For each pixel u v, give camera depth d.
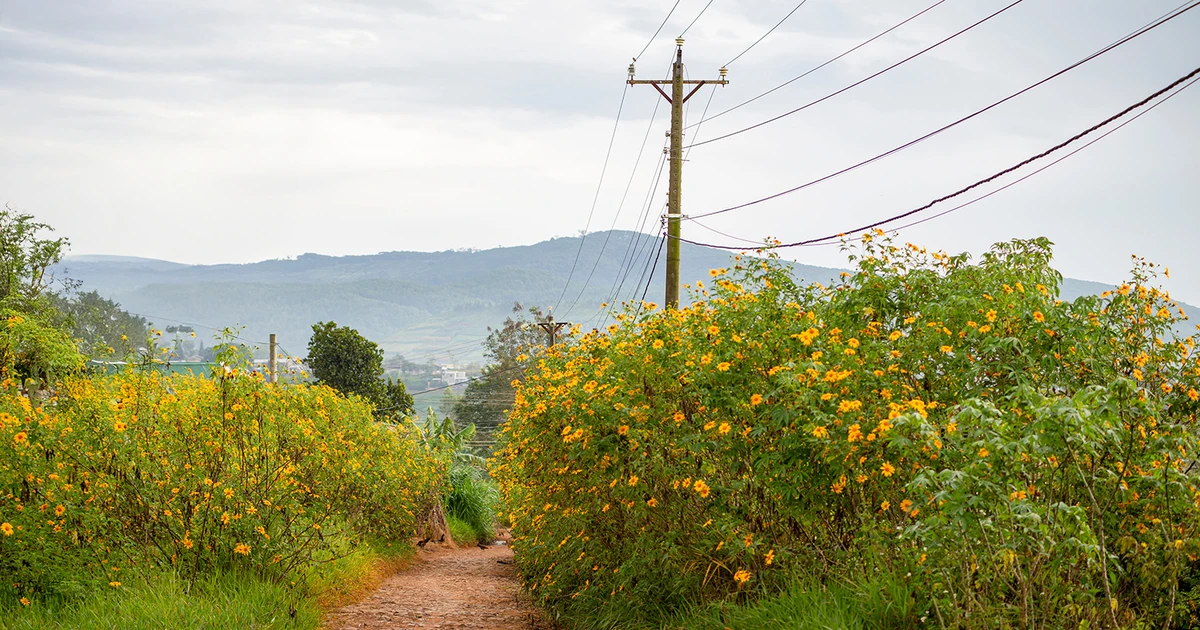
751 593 6.63
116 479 8.09
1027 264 6.97
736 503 6.73
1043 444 4.30
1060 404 4.20
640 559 7.65
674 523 7.38
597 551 8.63
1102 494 4.92
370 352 39.91
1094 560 4.35
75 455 7.96
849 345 6.13
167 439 8.62
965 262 7.04
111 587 7.76
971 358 6.29
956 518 4.17
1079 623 4.46
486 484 28.84
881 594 5.45
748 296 7.18
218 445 8.76
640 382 7.38
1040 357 6.04
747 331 6.66
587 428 7.50
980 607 4.60
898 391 5.98
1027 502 4.11
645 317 7.71
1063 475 4.68
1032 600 4.59
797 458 5.79
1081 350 5.94
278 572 9.27
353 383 39.16
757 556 6.65
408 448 18.91
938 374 6.45
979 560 4.58
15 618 6.99
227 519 8.46
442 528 23.08
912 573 5.26
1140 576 4.86
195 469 8.48
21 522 7.56
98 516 7.94
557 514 9.44
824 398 5.54
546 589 10.07
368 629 9.07
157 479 8.42
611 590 8.32
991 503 4.30
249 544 8.89
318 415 11.67
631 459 7.29
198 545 8.49
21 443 7.63
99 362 10.92
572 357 9.29
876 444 5.29
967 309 6.33
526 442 9.40
